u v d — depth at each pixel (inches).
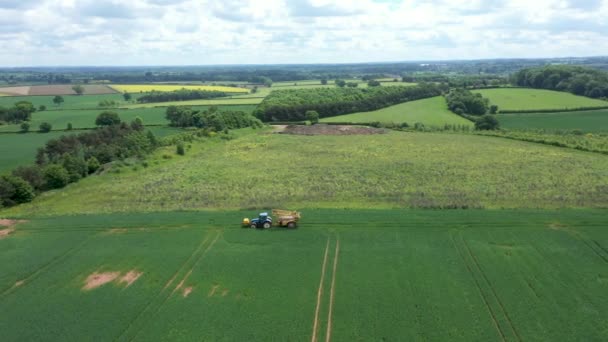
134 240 1462.8
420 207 1737.2
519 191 1969.7
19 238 1507.1
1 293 1138.0
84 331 960.3
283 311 1019.3
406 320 968.3
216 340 916.0
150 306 1055.6
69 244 1444.4
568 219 1541.6
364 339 906.7
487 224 1514.5
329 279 1165.1
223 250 1365.7
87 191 2146.9
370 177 2313.0
